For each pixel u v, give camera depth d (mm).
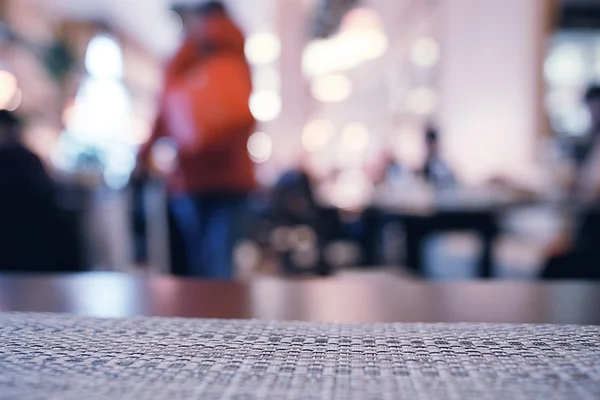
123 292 719
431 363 384
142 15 7355
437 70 5746
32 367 377
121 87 7211
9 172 1908
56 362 389
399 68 7441
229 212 2322
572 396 320
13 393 326
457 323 514
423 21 6172
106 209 3273
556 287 734
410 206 2852
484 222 2914
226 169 2248
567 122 4504
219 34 2186
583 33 4793
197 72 2193
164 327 496
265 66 8273
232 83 2188
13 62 4805
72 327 496
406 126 7051
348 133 8539
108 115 6777
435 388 333
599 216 2045
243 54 2250
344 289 738
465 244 3402
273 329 489
